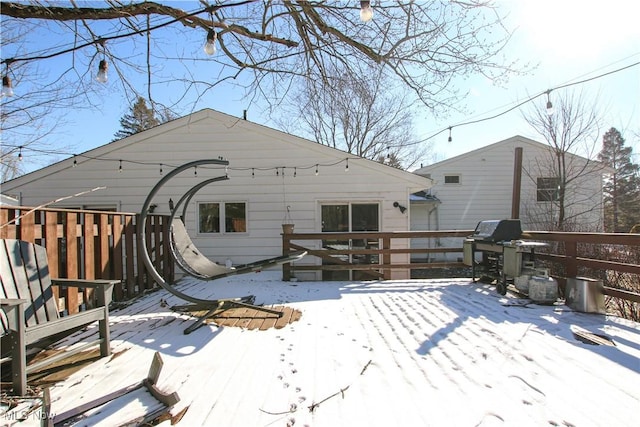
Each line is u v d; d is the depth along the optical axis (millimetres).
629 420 1816
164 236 5918
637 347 2844
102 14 3014
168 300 4730
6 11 2803
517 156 9789
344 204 7918
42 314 2766
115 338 3176
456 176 13453
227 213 7852
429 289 5395
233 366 2541
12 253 2633
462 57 4137
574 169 12445
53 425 1716
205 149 7852
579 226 11359
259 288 5633
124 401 2016
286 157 7852
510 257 4711
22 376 2070
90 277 3992
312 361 2623
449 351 2791
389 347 2896
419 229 13484
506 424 1791
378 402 2021
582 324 3471
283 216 7855
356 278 7992
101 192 7777
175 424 1813
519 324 3494
